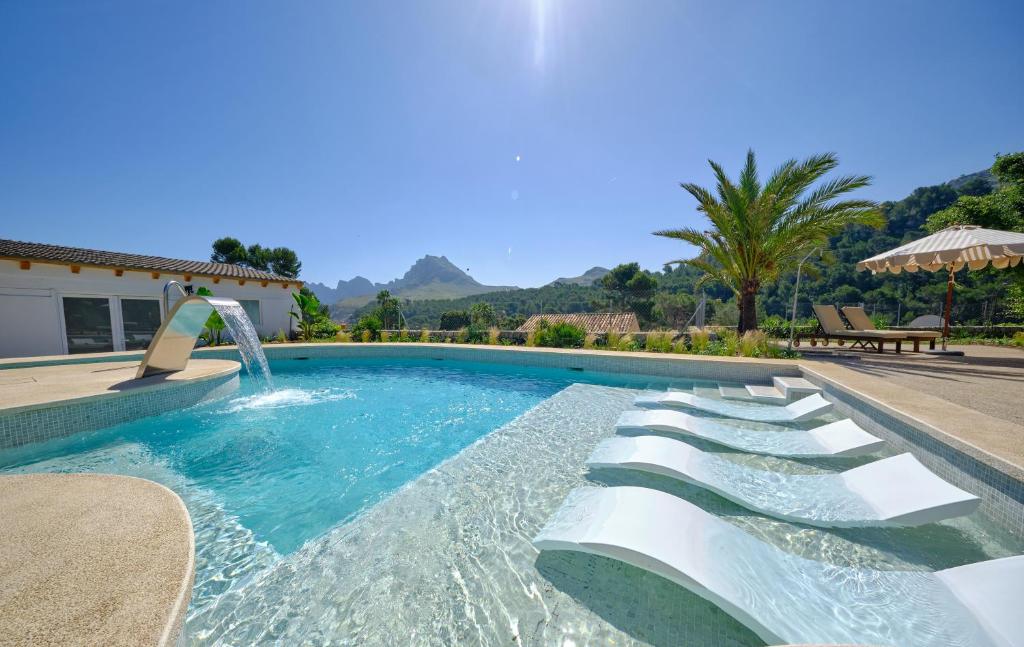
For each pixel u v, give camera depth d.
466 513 2.70
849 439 3.45
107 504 1.95
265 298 14.02
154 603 1.29
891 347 10.48
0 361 7.18
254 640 1.67
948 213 13.58
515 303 73.25
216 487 3.34
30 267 9.40
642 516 2.08
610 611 1.81
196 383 5.64
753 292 10.91
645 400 5.50
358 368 9.54
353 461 3.91
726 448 3.72
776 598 1.68
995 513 2.46
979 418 3.31
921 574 1.94
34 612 1.23
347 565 2.16
